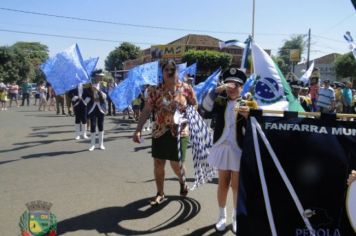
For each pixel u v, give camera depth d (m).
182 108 5.36
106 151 9.65
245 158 3.44
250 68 5.93
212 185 6.50
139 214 5.18
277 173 3.39
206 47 46.53
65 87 9.66
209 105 4.63
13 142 11.06
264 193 3.39
